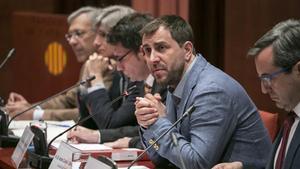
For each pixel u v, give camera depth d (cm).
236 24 1001
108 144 641
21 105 915
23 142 579
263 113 678
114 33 708
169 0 1066
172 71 554
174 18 562
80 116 829
